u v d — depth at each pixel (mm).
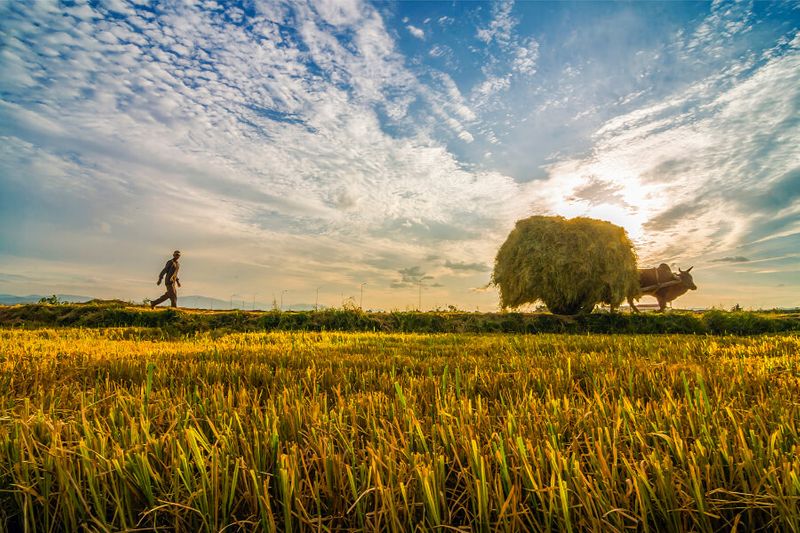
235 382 4199
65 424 2242
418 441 2020
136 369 4691
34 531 1631
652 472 1690
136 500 1724
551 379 3779
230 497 1624
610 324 15219
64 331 10969
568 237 15930
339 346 7484
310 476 1903
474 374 4051
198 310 16547
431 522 1515
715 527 1586
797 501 1495
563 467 1656
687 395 2537
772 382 3572
